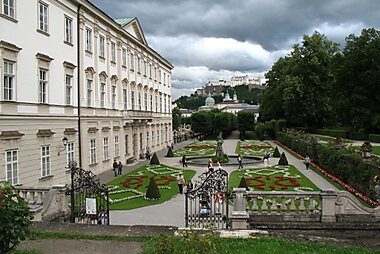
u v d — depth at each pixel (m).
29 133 23.55
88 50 33.97
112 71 40.44
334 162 31.25
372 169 22.56
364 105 55.69
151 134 58.53
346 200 14.18
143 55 53.31
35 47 24.44
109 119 39.16
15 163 21.98
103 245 10.73
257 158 47.94
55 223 12.55
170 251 8.88
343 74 56.84
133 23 48.62
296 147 53.56
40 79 25.42
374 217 14.05
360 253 10.27
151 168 40.06
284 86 76.12
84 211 16.44
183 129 125.81
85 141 33.00
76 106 31.42
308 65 70.62
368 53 55.53
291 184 29.27
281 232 13.02
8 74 21.48
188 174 35.50
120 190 27.84
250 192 14.69
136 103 49.97
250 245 10.51
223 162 42.53
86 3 32.28
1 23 20.61
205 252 8.77
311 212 14.41
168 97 73.81
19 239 9.84
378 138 49.28
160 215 20.48
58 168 27.53
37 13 24.73
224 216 15.69
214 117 96.38
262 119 98.44
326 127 76.12
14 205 9.04
